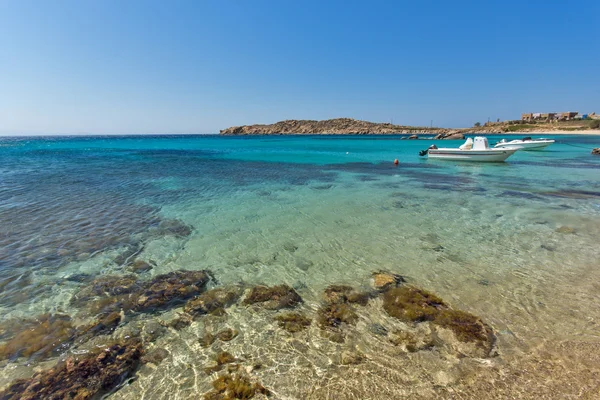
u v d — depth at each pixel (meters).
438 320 4.41
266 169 21.20
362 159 28.77
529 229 8.32
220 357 3.78
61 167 21.72
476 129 122.94
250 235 7.90
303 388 3.31
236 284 5.48
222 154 35.28
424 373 3.49
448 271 5.95
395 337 4.09
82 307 4.78
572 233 7.97
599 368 3.52
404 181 16.19
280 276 5.79
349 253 6.82
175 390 3.30
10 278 5.62
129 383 3.39
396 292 5.16
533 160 26.91
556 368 3.53
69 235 7.78
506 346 3.89
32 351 3.83
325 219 9.27
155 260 6.43
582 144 48.81
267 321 4.47
